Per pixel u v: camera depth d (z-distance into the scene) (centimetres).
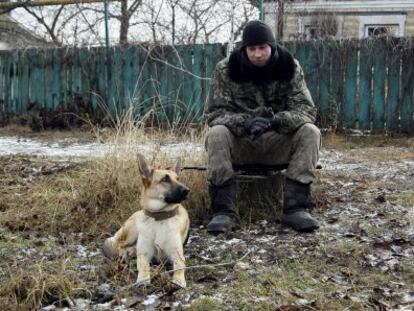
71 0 1278
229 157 495
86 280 372
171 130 629
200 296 343
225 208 491
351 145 998
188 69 1177
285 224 492
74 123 1248
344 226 494
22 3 1311
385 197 595
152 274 365
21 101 1320
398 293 346
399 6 1700
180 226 379
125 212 509
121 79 1231
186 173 542
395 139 1055
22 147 1000
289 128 495
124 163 551
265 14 1455
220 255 423
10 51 1317
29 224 503
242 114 502
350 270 386
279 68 503
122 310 325
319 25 1664
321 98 1116
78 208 526
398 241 448
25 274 365
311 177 493
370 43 1088
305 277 373
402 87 1086
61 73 1275
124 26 1484
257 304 328
